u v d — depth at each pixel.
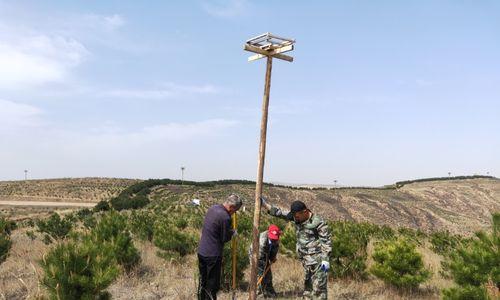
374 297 8.40
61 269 5.66
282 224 15.55
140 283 8.65
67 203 87.25
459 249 6.96
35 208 72.25
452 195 103.75
